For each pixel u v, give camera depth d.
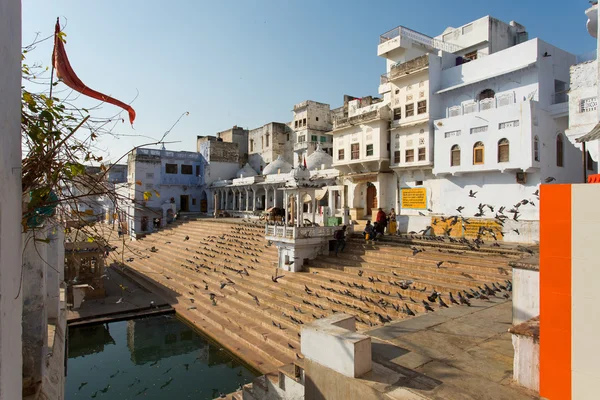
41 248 5.62
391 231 22.34
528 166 17.95
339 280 16.42
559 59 20.75
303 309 14.80
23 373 5.44
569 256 3.94
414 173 24.97
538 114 18.52
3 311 2.54
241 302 17.03
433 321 6.76
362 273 16.33
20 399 3.05
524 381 4.32
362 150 27.81
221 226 33.56
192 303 18.77
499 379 4.51
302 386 7.23
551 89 20.11
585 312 3.83
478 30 25.80
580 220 3.87
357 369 4.45
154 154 44.94
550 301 4.07
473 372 4.68
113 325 17.44
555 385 3.99
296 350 12.16
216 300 18.09
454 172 21.39
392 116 26.17
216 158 47.75
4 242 2.61
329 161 36.50
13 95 2.91
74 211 4.46
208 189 47.06
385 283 14.56
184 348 15.41
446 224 20.14
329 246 20.16
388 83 28.50
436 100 23.81
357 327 11.98
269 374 8.54
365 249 19.00
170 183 46.03
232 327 15.16
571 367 3.90
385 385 4.29
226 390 12.05
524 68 19.86
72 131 3.96
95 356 15.07
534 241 16.55
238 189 42.28
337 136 30.53
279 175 36.03
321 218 23.97
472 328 6.37
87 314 17.78
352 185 29.19
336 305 14.04
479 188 21.06
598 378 3.72
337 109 44.28
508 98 19.69
